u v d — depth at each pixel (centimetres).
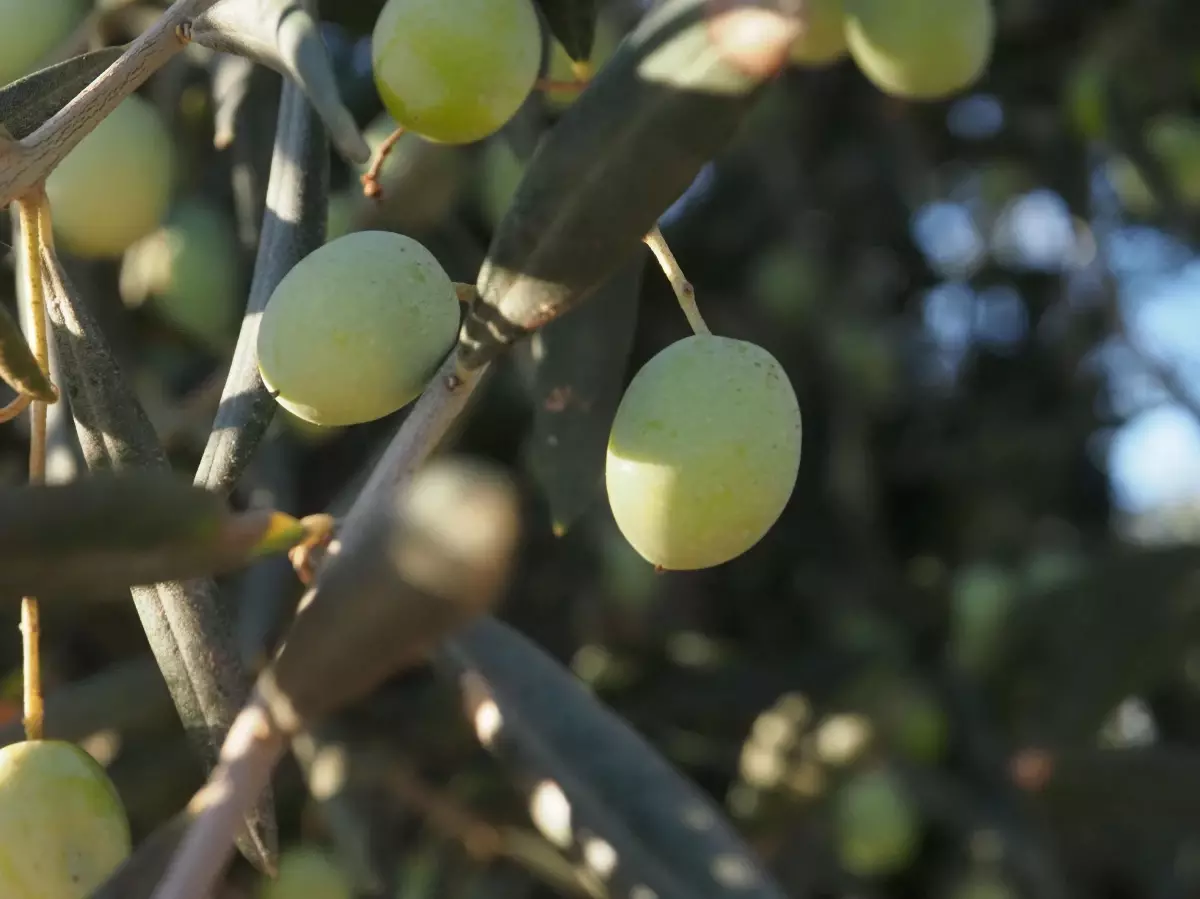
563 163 20
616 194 20
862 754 43
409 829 42
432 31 23
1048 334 57
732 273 51
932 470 56
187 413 31
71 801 21
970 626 45
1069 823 42
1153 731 57
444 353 21
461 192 36
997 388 58
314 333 21
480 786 38
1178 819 41
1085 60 42
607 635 45
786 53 19
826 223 51
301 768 38
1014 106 48
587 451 27
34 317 20
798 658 45
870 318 51
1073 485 58
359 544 17
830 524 51
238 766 17
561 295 20
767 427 21
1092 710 43
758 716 45
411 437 19
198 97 32
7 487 16
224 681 21
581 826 23
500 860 41
